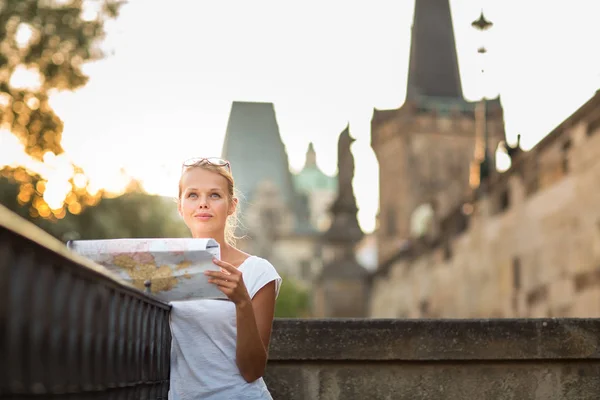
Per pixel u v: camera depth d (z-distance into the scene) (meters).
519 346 5.67
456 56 110.94
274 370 5.66
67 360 2.54
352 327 5.66
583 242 25.00
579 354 5.66
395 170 108.12
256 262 4.04
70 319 2.58
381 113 111.25
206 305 4.00
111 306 3.06
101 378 2.88
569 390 5.70
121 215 24.66
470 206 37.44
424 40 110.62
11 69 18.97
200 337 4.00
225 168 4.18
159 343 3.78
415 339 5.66
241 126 136.50
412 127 106.31
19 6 18.69
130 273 3.65
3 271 2.08
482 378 5.70
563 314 26.69
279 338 5.65
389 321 5.67
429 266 45.97
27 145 19.88
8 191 19.81
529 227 29.80
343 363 5.68
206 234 4.12
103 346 2.93
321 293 82.19
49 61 19.12
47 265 2.38
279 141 136.38
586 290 24.84
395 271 57.09
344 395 5.66
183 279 3.70
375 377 5.67
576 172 25.33
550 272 27.80
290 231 127.25
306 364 5.67
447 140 106.75
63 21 19.09
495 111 65.06
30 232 2.20
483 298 35.66
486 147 41.59
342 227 83.75
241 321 3.73
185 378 3.99
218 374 3.95
